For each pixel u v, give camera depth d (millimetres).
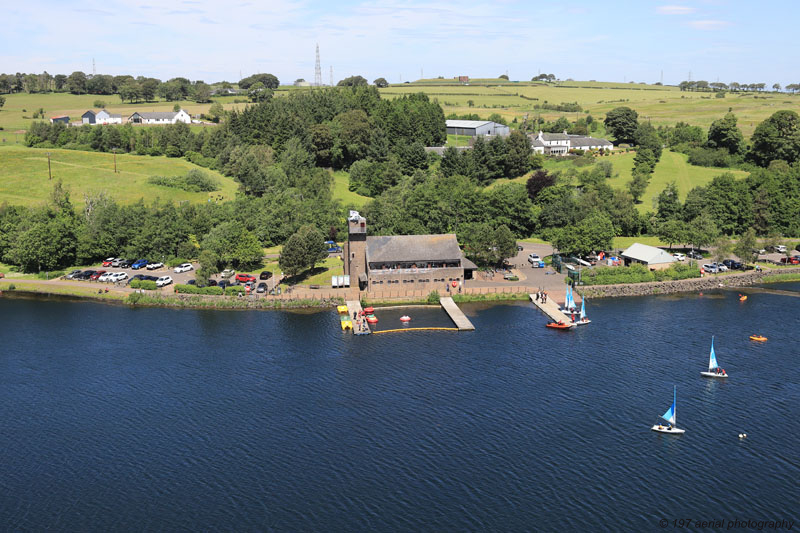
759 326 176250
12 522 100062
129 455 117562
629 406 132875
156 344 166375
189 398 137875
